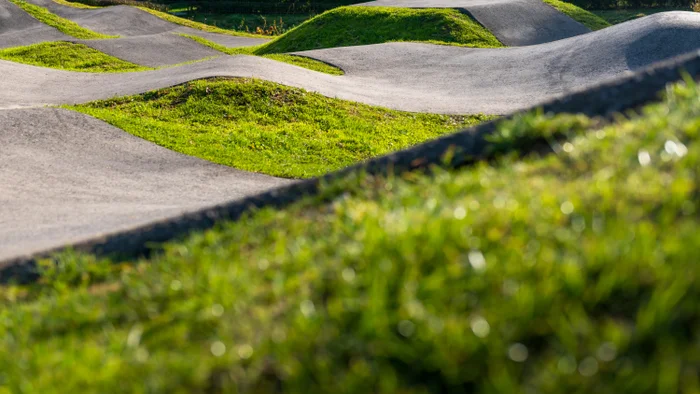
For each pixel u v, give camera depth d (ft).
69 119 58.13
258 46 134.51
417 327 9.57
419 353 9.20
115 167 47.75
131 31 153.69
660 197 11.91
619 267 9.76
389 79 84.89
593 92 22.34
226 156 51.65
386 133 59.82
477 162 19.97
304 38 122.62
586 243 10.72
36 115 58.34
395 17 119.65
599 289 9.44
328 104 66.33
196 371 10.28
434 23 115.34
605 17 159.74
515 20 121.39
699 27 75.31
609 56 75.61
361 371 9.20
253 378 9.98
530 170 16.08
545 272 10.05
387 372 9.16
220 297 12.93
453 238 11.86
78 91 79.25
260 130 58.90
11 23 141.90
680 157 13.37
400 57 96.84
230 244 17.79
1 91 78.84
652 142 14.74
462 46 101.81
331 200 19.44
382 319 9.82
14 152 49.75
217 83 67.92
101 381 10.63
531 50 89.92
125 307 14.98
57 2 176.86
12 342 14.79
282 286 12.40
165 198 39.50
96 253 22.03
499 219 12.30
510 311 9.32
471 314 9.64
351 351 9.73
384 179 20.39
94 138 54.39
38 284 20.83
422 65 91.71
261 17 197.67
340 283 11.61
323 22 125.70
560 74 75.31
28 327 15.67
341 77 83.41
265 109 64.08
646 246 9.95
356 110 65.72
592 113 21.18
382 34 115.65
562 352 8.62
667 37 74.59
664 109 17.33
